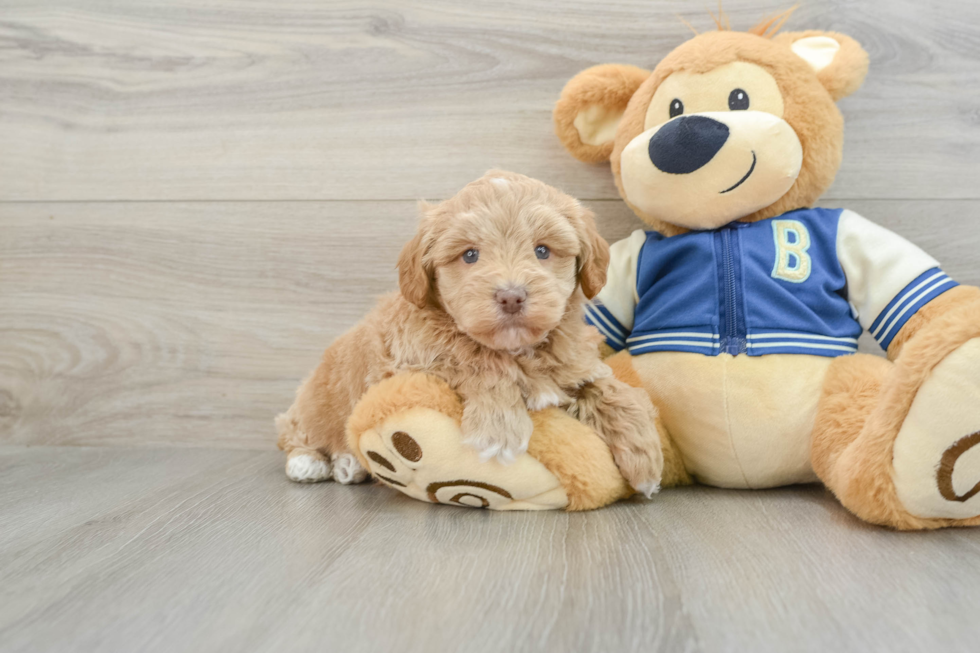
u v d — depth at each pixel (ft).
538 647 2.39
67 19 6.14
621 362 4.86
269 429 6.10
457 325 4.05
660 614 2.63
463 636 2.47
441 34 5.88
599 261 4.29
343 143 5.99
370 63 5.94
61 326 6.25
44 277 6.24
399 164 5.96
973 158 5.50
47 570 3.17
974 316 3.39
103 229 6.19
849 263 4.66
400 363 4.19
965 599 2.75
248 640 2.47
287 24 5.99
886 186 5.56
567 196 4.28
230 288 6.11
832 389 4.29
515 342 3.72
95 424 6.24
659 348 4.72
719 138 4.40
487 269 3.74
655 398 4.69
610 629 2.52
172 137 6.12
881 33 5.50
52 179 6.21
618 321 5.17
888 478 3.59
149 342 6.18
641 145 4.68
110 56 6.14
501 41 5.82
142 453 5.97
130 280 6.18
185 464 5.53
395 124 5.95
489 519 3.96
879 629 2.51
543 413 4.11
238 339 6.11
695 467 4.76
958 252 5.53
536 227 3.89
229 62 6.05
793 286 4.52
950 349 3.39
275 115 6.03
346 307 6.04
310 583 2.98
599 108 5.25
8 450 6.11
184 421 6.18
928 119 5.52
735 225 4.80
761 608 2.68
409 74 5.92
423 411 3.86
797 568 3.09
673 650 2.36
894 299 4.43
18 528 3.82
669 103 4.77
